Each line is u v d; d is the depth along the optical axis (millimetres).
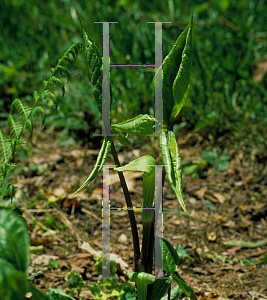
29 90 4016
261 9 4676
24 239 745
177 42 1004
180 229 2309
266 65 3783
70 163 3070
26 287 677
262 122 3268
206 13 4648
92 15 4371
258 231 2285
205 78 3541
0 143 1142
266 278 1825
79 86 3938
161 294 1027
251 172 2887
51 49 4594
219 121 3268
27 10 5176
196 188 2734
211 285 1771
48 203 2480
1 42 4902
